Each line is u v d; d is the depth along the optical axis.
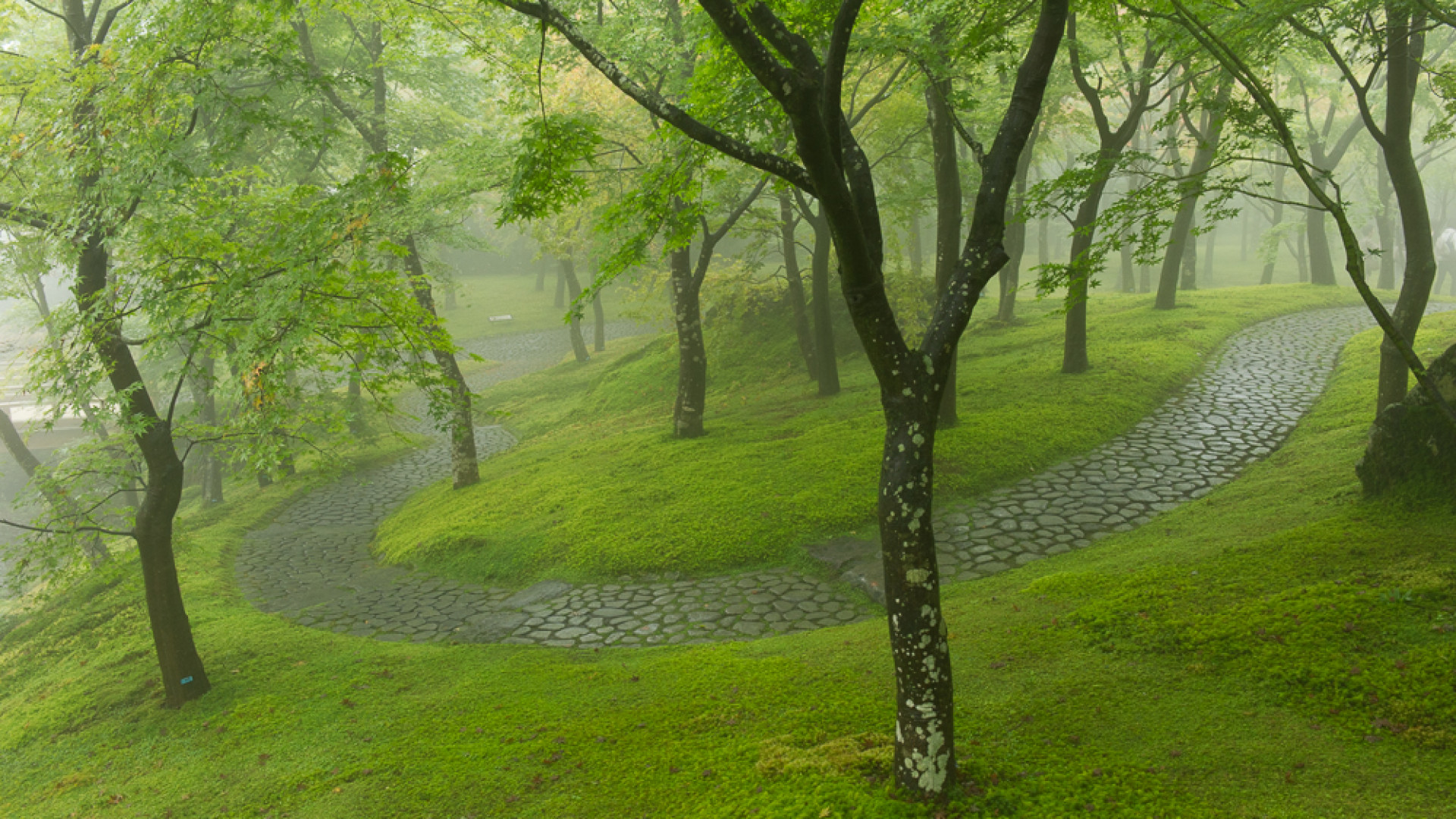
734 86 6.21
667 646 8.51
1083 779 4.17
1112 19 9.36
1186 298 24.28
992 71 17.22
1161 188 5.44
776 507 11.65
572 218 21.48
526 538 12.50
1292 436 11.93
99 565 9.07
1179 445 12.23
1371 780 3.80
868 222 4.27
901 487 4.02
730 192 16.23
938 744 4.11
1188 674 5.16
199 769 6.76
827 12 5.91
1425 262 8.73
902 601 4.08
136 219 7.50
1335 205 4.59
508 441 23.83
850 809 4.13
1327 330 19.05
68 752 7.88
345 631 10.50
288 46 7.73
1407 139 8.48
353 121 15.16
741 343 24.61
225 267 7.09
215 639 10.08
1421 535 6.23
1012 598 7.50
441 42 12.45
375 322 6.94
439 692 7.62
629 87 4.29
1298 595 5.70
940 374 4.05
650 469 14.81
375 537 16.00
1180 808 3.80
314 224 6.31
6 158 8.16
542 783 5.41
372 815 5.35
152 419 8.02
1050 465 12.09
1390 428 7.16
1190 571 6.80
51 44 16.08
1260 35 7.41
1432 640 4.74
